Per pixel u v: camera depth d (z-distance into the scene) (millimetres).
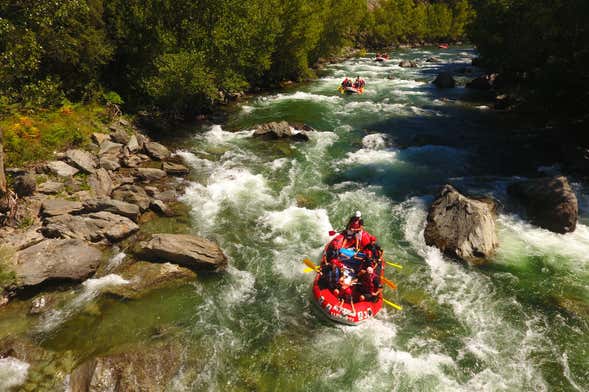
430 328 7664
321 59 45750
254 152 16328
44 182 11125
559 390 6309
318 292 8141
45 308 7598
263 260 9625
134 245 9562
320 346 7238
